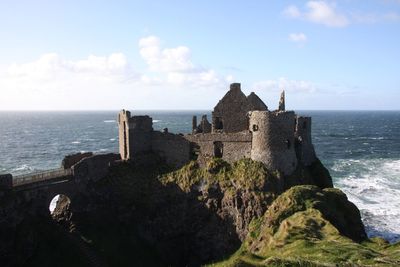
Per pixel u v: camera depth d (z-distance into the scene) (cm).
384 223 6869
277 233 4328
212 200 5706
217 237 5625
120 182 5828
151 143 6328
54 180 5097
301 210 4728
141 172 6041
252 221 5359
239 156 6003
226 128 6575
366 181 9931
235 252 5344
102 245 5059
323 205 4753
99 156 5741
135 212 5738
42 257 4500
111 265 4850
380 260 3088
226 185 5697
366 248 3491
